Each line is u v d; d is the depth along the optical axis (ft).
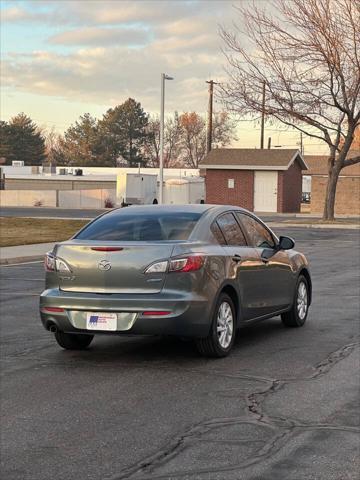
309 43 95.96
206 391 19.07
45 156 331.77
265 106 101.14
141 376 20.72
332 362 22.33
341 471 13.41
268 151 148.05
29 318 30.96
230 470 13.44
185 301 21.20
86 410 17.33
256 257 24.98
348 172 165.68
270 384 19.75
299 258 28.63
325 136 104.37
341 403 17.88
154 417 16.76
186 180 164.25
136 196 156.15
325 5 94.79
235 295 23.57
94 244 22.12
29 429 15.85
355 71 96.48
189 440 15.12
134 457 14.14
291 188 150.10
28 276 47.44
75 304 21.84
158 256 21.40
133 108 319.27
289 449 14.57
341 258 60.03
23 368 21.80
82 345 24.43
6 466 13.66
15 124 321.11
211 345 22.43
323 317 30.78
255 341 25.75
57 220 105.29
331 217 107.76
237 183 147.64
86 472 13.38
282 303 26.96
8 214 132.16
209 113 164.14
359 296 37.11
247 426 16.08
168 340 26.00
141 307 21.17
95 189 177.27
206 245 22.61
